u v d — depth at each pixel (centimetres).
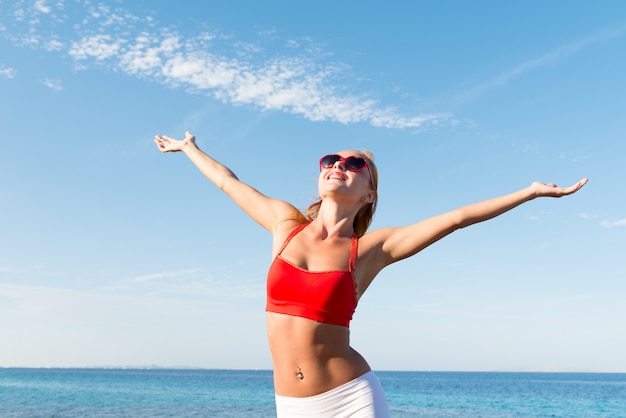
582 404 5959
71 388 7450
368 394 306
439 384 12156
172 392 6925
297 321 298
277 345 307
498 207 322
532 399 6731
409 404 5688
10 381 10019
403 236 328
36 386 7944
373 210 362
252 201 371
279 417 315
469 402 6066
